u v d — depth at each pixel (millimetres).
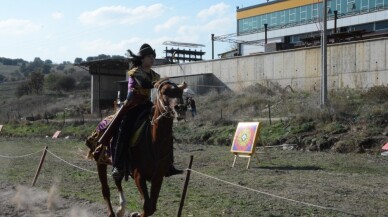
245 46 70812
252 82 41156
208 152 22953
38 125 43719
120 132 7629
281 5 70312
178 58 62562
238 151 17734
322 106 25844
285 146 23281
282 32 69062
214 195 11797
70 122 41719
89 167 18062
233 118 30203
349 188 12672
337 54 34625
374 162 18047
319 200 11102
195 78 45312
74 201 11125
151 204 7383
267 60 39969
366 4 58062
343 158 19250
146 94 7832
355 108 25219
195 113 32094
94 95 53969
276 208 10266
